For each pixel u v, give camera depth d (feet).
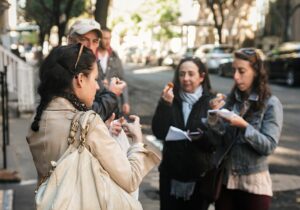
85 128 9.29
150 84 94.84
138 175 9.80
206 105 15.92
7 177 26.66
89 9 145.38
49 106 9.71
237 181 15.17
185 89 16.21
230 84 93.61
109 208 9.09
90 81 9.85
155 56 184.55
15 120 47.21
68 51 9.75
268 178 15.30
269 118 15.25
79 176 9.07
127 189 9.59
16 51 95.45
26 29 135.95
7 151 33.24
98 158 9.32
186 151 15.51
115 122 11.12
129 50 229.45
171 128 15.42
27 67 52.06
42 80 9.80
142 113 54.90
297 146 37.68
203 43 207.21
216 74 122.83
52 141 9.49
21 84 49.90
